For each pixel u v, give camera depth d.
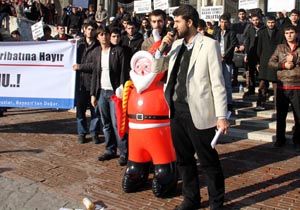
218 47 4.75
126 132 6.16
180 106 4.93
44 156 7.47
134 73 5.57
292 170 6.74
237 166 6.98
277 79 7.75
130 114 5.68
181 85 4.91
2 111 10.88
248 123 9.45
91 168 6.86
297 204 5.44
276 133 8.19
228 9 18.44
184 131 5.02
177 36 4.98
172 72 5.00
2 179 6.29
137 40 8.52
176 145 5.09
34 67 8.60
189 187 5.18
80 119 8.36
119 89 5.95
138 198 5.68
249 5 11.86
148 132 5.53
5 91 8.72
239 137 8.86
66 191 5.88
